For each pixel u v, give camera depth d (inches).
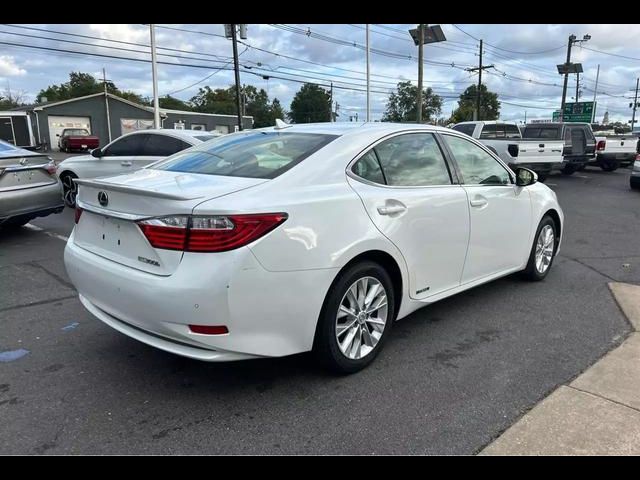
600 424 110.9
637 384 128.5
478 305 185.5
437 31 1018.7
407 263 141.0
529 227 196.5
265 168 126.0
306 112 3137.3
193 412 114.9
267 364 137.2
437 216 148.6
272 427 109.7
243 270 104.7
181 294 103.7
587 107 1699.1
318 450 102.6
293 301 113.3
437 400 120.9
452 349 148.6
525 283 212.4
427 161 154.3
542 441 105.3
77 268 128.3
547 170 551.5
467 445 104.3
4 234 294.4
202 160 143.2
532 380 130.6
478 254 169.8
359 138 138.6
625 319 173.3
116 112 1749.5
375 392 124.2
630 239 312.5
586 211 425.7
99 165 358.3
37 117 1598.2
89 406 116.6
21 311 173.2
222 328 105.8
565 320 171.9
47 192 275.1
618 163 816.9
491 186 174.9
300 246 112.8
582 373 134.4
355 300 129.3
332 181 126.4
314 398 121.1
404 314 146.3
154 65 836.6
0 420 110.7
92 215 128.7
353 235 123.5
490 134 601.3
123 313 116.3
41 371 132.3
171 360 139.2
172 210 107.0
